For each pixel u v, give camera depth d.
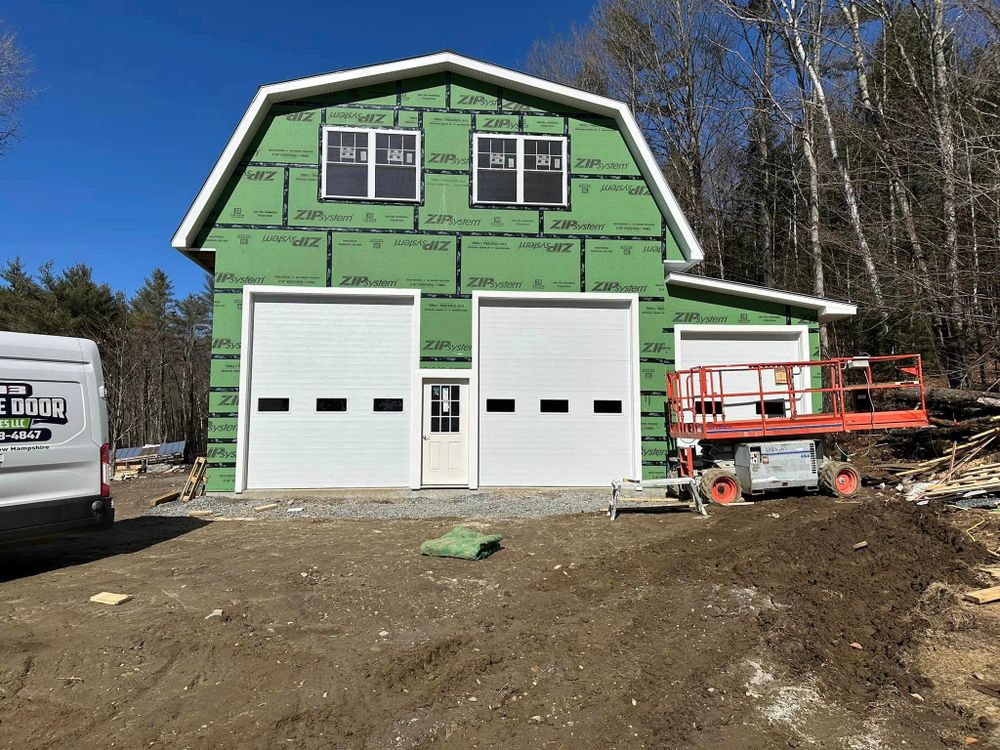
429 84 11.70
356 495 10.71
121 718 3.30
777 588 4.91
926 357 16.36
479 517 9.02
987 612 4.52
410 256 11.38
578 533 7.54
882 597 4.86
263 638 4.31
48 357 6.24
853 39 18.30
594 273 11.69
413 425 11.09
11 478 5.78
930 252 14.48
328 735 3.15
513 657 4.00
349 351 11.19
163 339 34.62
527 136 11.82
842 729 3.20
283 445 10.91
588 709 3.39
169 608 4.89
